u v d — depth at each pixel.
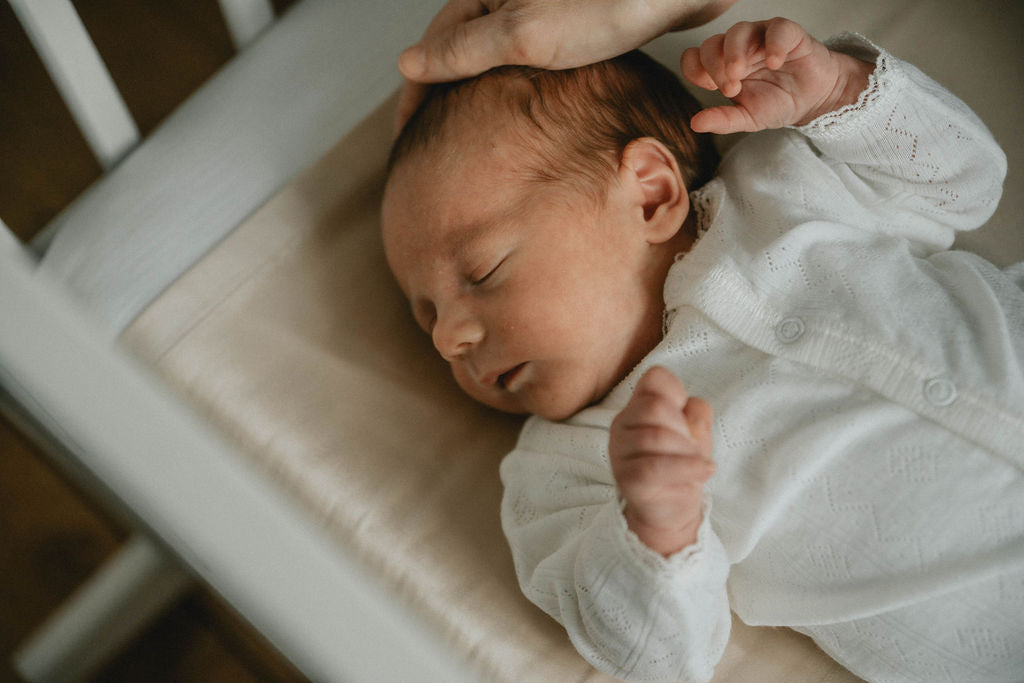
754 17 1.21
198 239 1.12
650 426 0.71
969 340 0.90
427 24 1.25
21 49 1.82
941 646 0.87
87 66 1.03
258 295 1.10
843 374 0.90
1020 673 0.86
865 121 0.97
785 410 0.91
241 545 0.55
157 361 1.05
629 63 1.08
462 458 1.07
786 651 0.96
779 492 0.88
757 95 0.96
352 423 1.06
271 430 1.03
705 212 1.04
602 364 0.99
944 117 0.98
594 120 1.02
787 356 0.92
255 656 1.45
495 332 0.97
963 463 0.86
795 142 1.05
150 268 1.10
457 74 1.02
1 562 1.52
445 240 0.99
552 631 0.95
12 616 1.48
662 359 0.97
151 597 1.42
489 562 1.00
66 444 0.78
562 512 0.94
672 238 1.03
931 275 0.98
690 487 0.73
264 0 1.21
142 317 1.07
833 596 0.88
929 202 1.04
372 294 1.13
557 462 0.98
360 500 1.01
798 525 0.89
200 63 1.81
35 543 1.53
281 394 1.06
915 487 0.86
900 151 0.99
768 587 0.92
